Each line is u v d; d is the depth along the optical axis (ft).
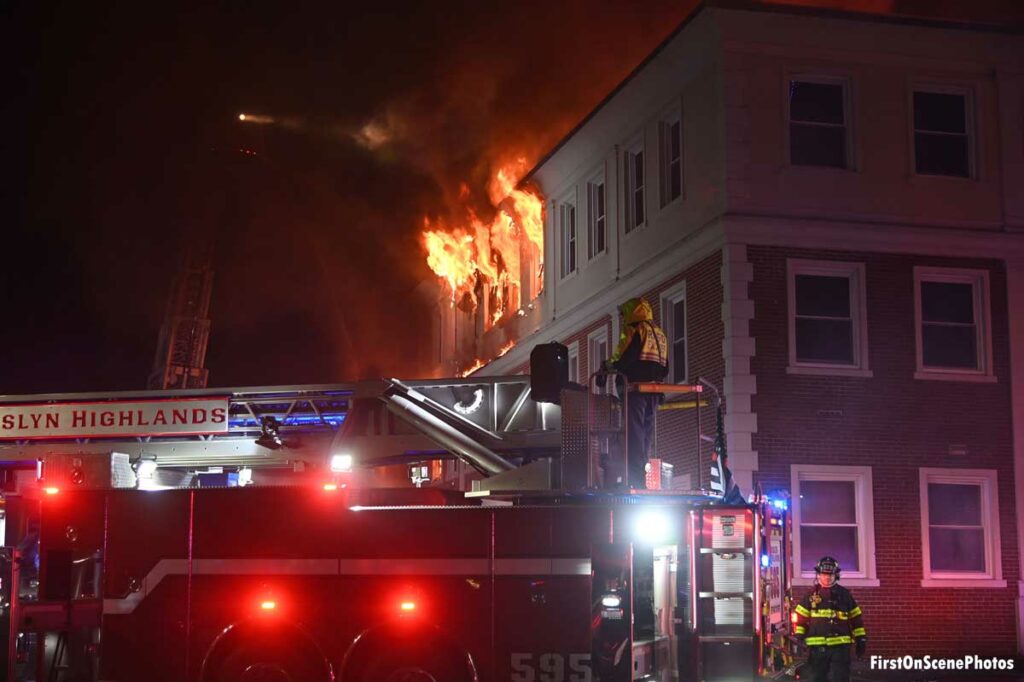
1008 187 67.15
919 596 62.54
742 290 63.52
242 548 37.63
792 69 66.18
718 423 41.24
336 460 38.32
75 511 38.55
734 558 35.88
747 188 64.64
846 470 63.00
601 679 35.78
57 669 38.14
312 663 36.99
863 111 66.44
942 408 64.59
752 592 35.63
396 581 36.81
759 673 35.37
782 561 40.96
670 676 36.27
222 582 37.55
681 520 36.17
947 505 64.44
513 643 36.22
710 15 65.41
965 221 66.44
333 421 67.77
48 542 38.47
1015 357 65.67
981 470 64.28
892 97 66.95
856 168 65.98
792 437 62.75
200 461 67.77
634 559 36.19
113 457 47.34
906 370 64.54
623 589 36.01
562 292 90.58
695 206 68.28
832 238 64.75
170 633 37.58
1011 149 67.51
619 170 79.66
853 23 66.23
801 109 66.69
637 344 40.32
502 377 62.08
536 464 39.17
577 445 38.34
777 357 63.36
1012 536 64.13
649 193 75.10
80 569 38.34
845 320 64.95
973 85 68.03
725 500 38.40
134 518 38.32
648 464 38.70
